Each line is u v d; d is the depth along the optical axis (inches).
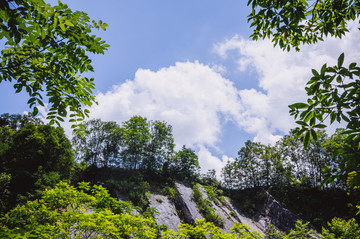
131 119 1256.8
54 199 196.9
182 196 914.1
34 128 849.5
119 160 1168.2
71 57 91.2
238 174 1428.4
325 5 125.3
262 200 1147.9
